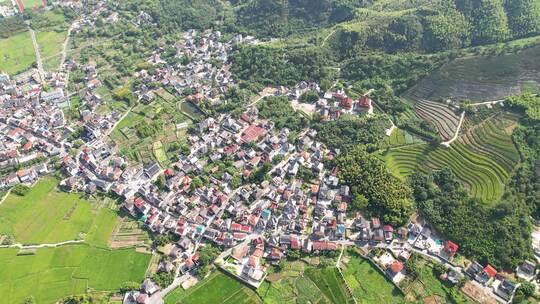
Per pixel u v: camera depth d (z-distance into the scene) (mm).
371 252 164125
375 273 159500
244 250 168500
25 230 180750
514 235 163750
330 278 158375
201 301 153625
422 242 167500
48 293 157125
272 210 181000
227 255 167125
